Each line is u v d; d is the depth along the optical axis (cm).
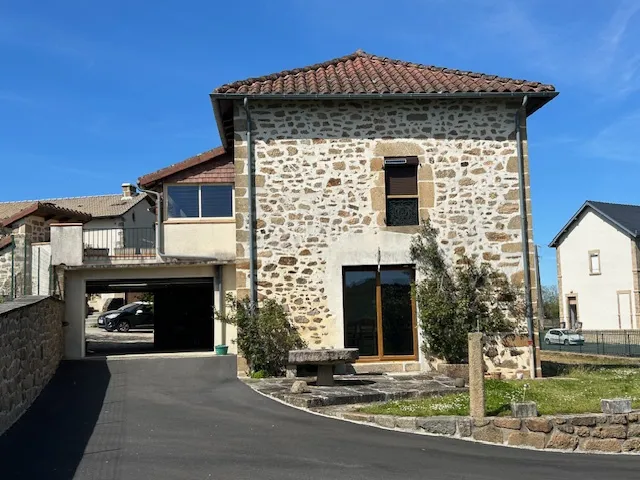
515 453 723
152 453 665
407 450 701
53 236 1422
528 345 1223
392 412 830
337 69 1425
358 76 1353
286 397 942
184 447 692
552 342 3002
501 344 1218
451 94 1216
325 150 1237
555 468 662
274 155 1229
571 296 4081
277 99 1217
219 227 1466
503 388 988
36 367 995
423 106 1255
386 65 1463
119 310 2923
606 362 2008
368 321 1236
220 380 1129
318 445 709
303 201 1225
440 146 1249
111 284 1599
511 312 1227
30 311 936
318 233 1222
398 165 1251
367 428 794
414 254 1225
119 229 1669
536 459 699
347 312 1233
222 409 895
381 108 1249
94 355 1549
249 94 1199
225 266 1452
